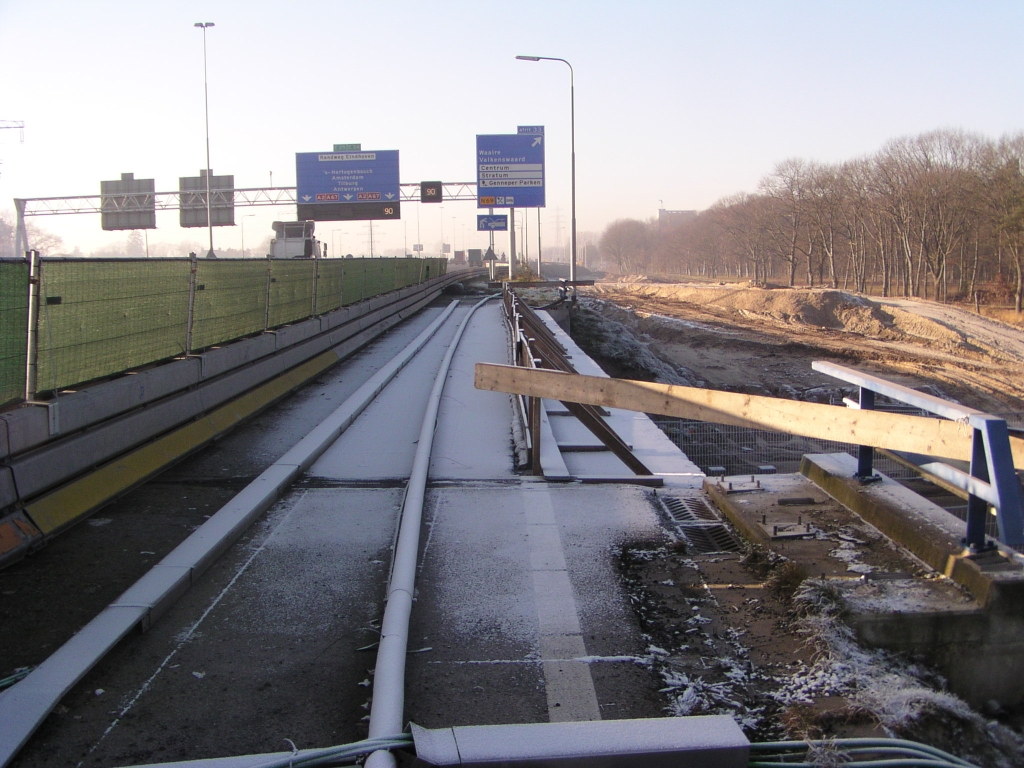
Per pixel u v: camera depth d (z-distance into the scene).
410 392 13.57
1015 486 4.61
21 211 45.75
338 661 4.52
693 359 39.47
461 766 3.13
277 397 12.65
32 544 6.04
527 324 17.48
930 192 75.12
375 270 25.33
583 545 6.14
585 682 4.23
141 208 46.00
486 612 5.05
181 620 5.03
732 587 5.34
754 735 3.73
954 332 46.72
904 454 6.25
